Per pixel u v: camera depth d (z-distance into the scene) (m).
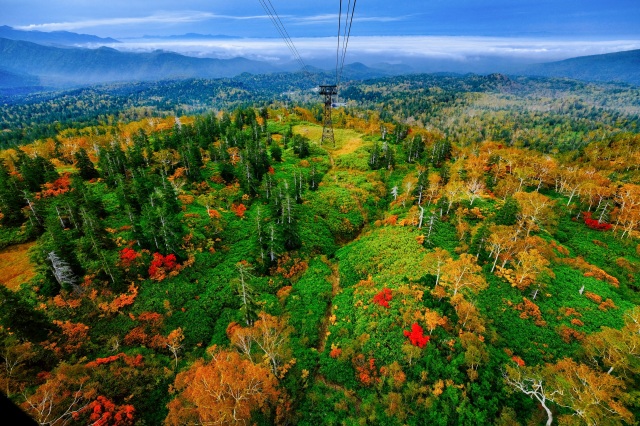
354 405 33.06
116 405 30.98
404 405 31.06
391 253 57.38
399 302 43.41
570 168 94.56
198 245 60.59
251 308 42.94
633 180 80.94
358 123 163.75
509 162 87.94
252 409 28.80
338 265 59.38
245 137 113.62
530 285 45.88
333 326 43.88
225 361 29.11
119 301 45.62
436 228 63.81
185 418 26.89
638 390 26.86
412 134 138.12
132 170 76.75
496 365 33.56
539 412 29.73
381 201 86.75
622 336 28.33
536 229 60.00
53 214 59.97
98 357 37.69
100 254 47.47
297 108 180.12
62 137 133.88
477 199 75.31
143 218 63.59
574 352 35.22
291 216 65.56
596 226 67.19
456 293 42.50
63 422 27.83
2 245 56.00
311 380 36.41
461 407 29.78
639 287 50.56
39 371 34.38
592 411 24.14
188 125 121.88
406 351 35.16
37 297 45.16
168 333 42.97
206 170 91.81
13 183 66.12
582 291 46.16
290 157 112.00
